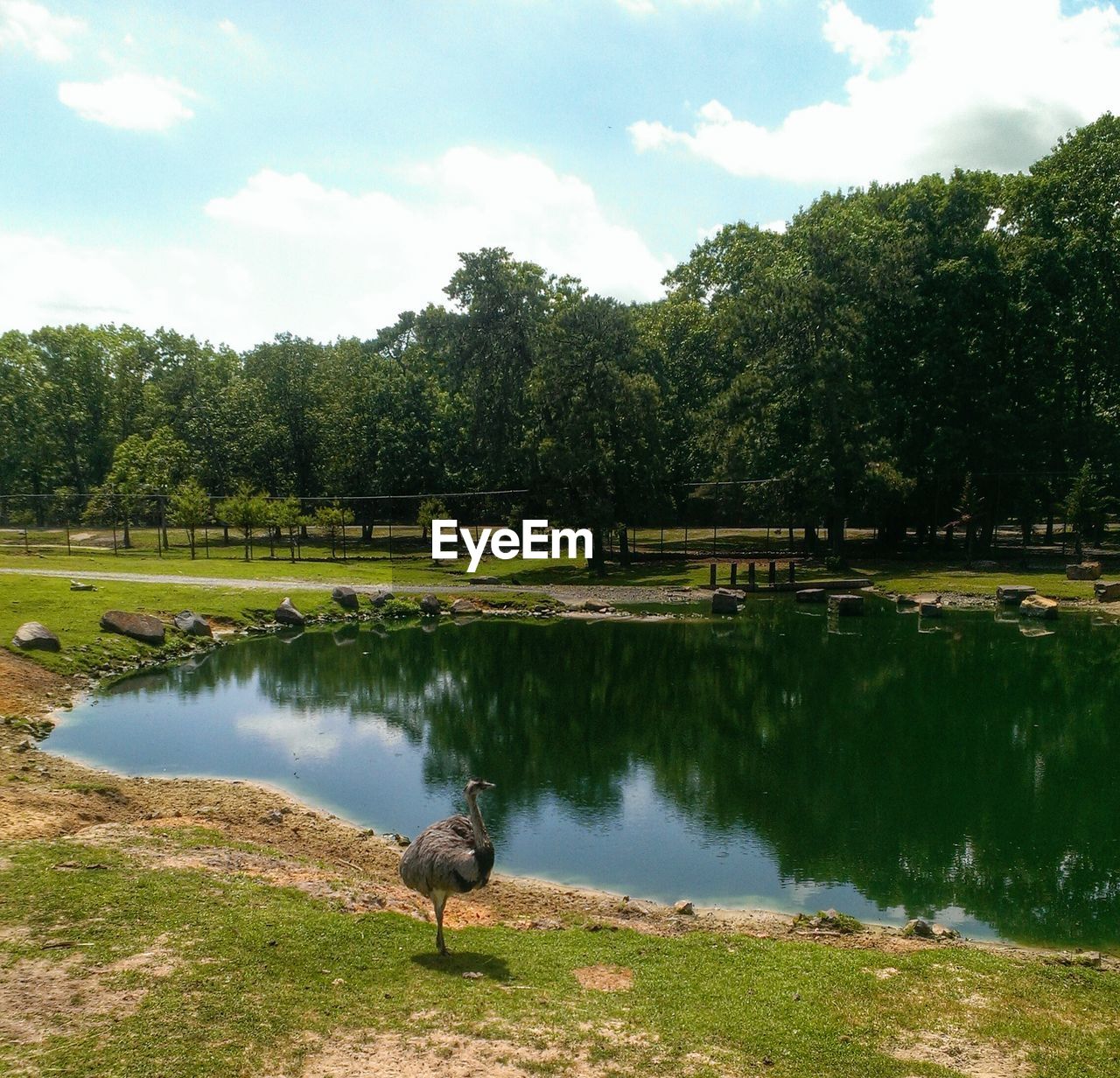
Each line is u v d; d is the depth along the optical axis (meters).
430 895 10.12
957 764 22.30
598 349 59.22
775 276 63.72
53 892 10.50
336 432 80.12
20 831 13.34
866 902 14.36
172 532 82.75
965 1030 9.05
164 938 9.52
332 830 16.70
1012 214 64.19
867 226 65.12
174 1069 7.13
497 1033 8.27
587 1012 8.95
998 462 60.16
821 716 27.11
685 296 82.06
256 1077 7.18
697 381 73.62
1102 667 33.78
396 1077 7.38
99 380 81.50
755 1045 8.48
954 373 60.62
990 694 29.77
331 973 9.25
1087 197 59.06
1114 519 80.94
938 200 64.12
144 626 34.00
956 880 15.30
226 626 39.88
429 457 75.88
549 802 19.41
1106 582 50.66
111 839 13.39
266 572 54.09
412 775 20.89
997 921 13.65
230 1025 7.89
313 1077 7.25
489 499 69.38
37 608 35.00
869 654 36.50
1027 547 67.69
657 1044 8.37
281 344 87.12
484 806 18.97
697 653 36.81
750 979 10.18
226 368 99.94
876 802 19.55
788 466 61.72
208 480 83.25
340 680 31.38
